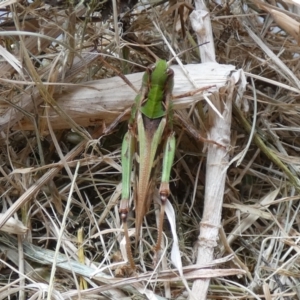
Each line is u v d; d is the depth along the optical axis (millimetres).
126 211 234
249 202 268
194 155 266
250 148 274
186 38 273
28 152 264
